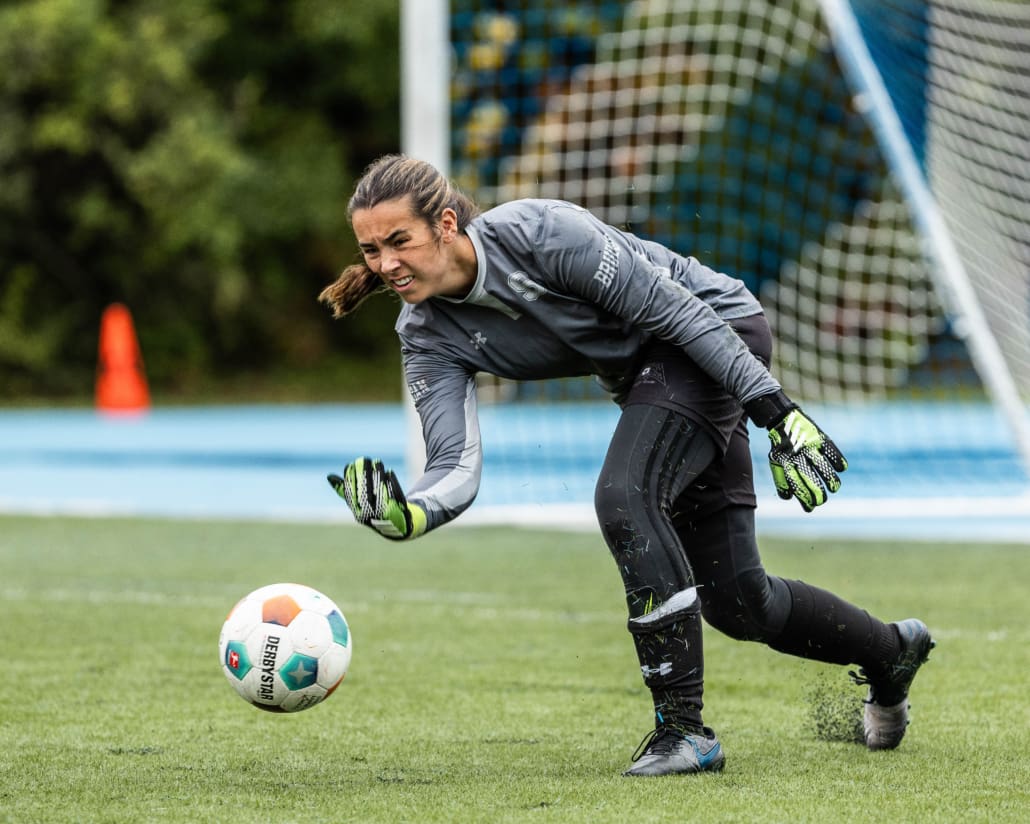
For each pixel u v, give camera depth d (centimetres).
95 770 1210
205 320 8594
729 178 5425
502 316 1170
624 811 1034
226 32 8431
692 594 1152
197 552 2909
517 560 2809
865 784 1132
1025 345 3778
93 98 7212
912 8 3488
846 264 5378
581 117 4506
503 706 1523
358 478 1033
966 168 3612
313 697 1183
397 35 8525
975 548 2914
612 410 6294
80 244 7769
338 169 8394
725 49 5159
